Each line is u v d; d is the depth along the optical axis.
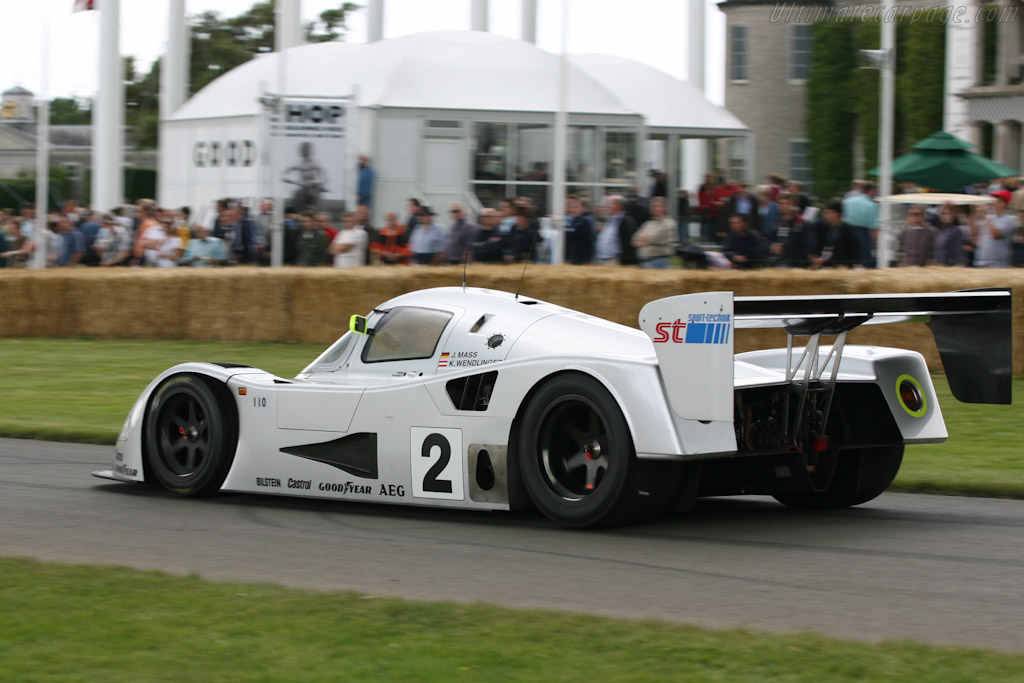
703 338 7.42
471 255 22.05
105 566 6.80
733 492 8.57
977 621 5.90
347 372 9.49
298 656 5.10
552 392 8.00
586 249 21.92
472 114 29.55
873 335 17.58
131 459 9.79
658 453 7.49
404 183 29.34
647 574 6.88
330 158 27.36
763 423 8.30
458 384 8.47
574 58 35.03
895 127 53.19
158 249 26.59
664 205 20.88
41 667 4.95
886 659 5.04
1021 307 16.92
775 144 58.09
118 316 23.30
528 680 4.79
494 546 7.66
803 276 17.66
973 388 8.15
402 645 5.25
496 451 8.25
